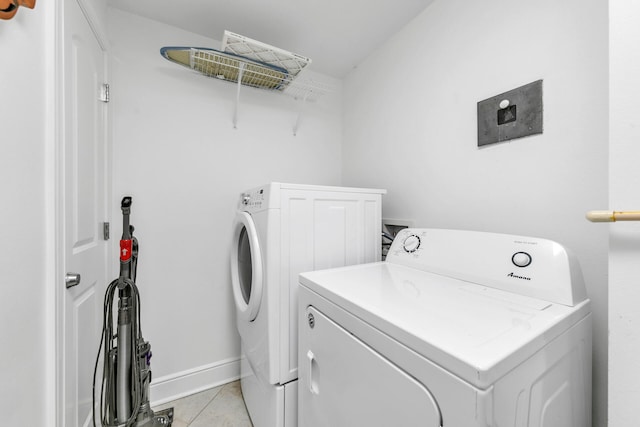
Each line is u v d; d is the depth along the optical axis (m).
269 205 1.18
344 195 1.39
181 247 1.78
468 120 1.36
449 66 1.46
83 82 1.17
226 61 1.68
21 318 0.75
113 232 1.58
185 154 1.79
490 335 0.58
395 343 0.63
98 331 1.40
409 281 1.00
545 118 1.07
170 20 1.69
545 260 0.83
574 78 0.99
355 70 2.25
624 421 0.63
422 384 0.57
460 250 1.07
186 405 1.66
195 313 1.82
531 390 0.57
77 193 1.11
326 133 2.36
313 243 1.28
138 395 1.22
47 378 0.87
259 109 2.05
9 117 0.71
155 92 1.69
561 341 0.67
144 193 1.67
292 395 1.19
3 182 0.69
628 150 0.63
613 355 0.65
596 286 0.94
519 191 1.16
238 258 1.67
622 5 0.65
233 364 1.92
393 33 1.83
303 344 1.05
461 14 1.39
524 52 1.14
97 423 1.41
